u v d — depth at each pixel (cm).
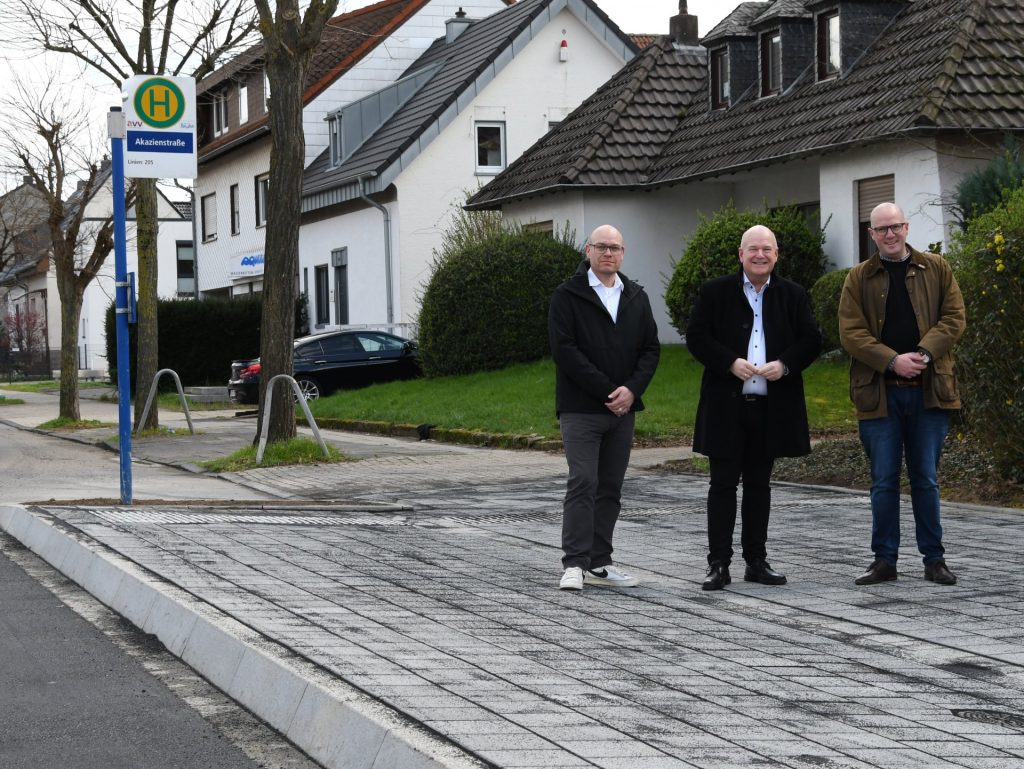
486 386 2255
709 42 2591
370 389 2522
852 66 2219
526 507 1191
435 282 2517
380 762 448
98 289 6631
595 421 769
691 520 1069
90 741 512
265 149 4109
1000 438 1082
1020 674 557
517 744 436
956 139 1902
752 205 2573
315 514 1127
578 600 730
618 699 505
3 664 641
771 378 752
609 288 778
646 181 2542
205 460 1720
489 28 3641
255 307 3784
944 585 762
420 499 1268
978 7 2030
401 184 3297
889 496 772
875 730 466
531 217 2794
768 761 424
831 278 2016
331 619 661
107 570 820
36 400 3844
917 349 759
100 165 2755
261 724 536
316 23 1603
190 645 650
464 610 696
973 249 1082
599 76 3462
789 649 604
